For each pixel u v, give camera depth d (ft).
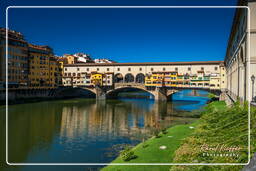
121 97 375.66
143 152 68.95
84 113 196.75
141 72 342.44
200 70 305.12
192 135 75.15
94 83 335.26
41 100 293.64
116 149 93.76
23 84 275.39
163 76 303.68
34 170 74.33
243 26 92.63
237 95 110.52
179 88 295.28
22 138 112.57
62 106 244.01
